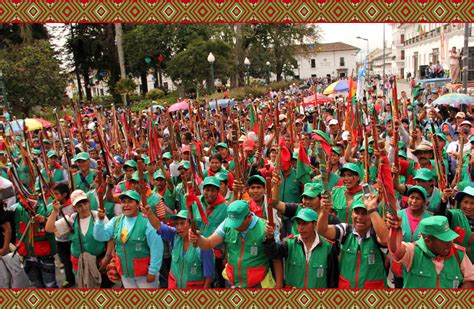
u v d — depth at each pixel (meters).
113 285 6.39
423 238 4.17
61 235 5.78
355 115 8.99
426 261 4.12
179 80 30.73
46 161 8.54
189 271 4.93
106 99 36.66
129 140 10.35
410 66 36.38
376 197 4.26
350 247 4.39
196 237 4.60
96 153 10.00
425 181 5.65
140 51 33.19
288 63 46.44
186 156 8.06
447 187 5.14
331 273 4.48
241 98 27.95
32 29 29.98
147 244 5.23
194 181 5.96
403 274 4.31
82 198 5.62
